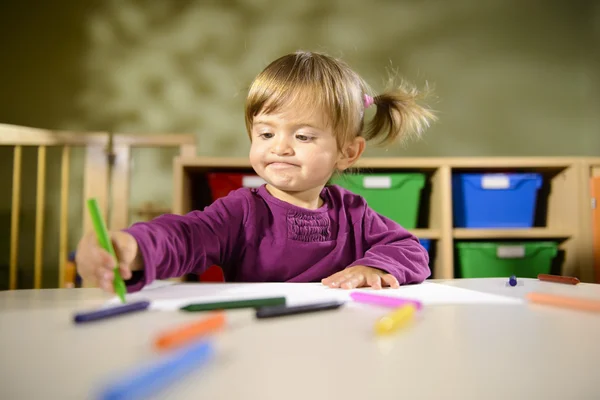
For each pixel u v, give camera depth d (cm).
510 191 171
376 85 230
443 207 163
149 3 230
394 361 25
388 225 96
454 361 25
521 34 233
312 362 24
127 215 150
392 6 233
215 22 231
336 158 85
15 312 39
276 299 41
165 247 59
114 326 33
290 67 83
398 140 108
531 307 41
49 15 227
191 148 155
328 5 233
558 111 231
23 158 218
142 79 228
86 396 19
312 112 79
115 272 44
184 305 42
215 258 76
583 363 25
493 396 20
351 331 32
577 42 232
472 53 232
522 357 26
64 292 51
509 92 231
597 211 165
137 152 223
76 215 217
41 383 21
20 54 224
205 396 19
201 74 230
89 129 224
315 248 85
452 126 229
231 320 35
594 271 164
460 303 43
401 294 49
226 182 158
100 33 228
